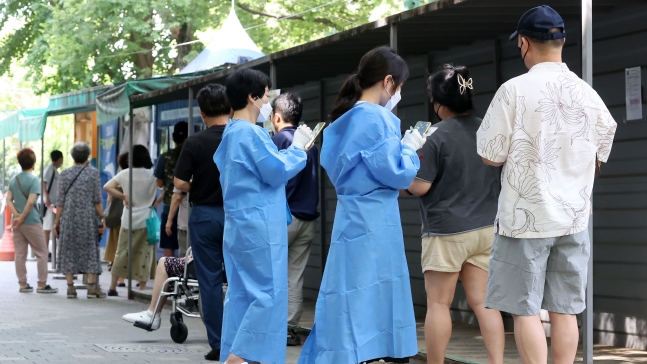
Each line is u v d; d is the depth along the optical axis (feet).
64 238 51.93
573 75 19.42
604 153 19.58
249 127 23.15
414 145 20.70
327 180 46.93
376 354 20.42
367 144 20.24
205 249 29.84
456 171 22.59
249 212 22.72
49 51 97.60
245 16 95.86
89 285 52.42
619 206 30.96
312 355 21.21
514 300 19.10
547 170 18.94
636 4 30.07
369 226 20.40
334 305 20.45
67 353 31.63
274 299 22.50
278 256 22.74
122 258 52.60
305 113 47.88
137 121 73.51
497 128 19.15
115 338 35.76
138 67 97.91
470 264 22.97
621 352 29.58
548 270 19.48
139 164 52.24
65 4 90.94
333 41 33.09
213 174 29.78
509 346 31.50
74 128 93.20
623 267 30.73
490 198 22.95
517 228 18.93
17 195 56.13
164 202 50.06
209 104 30.30
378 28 30.53
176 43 97.40
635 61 30.35
